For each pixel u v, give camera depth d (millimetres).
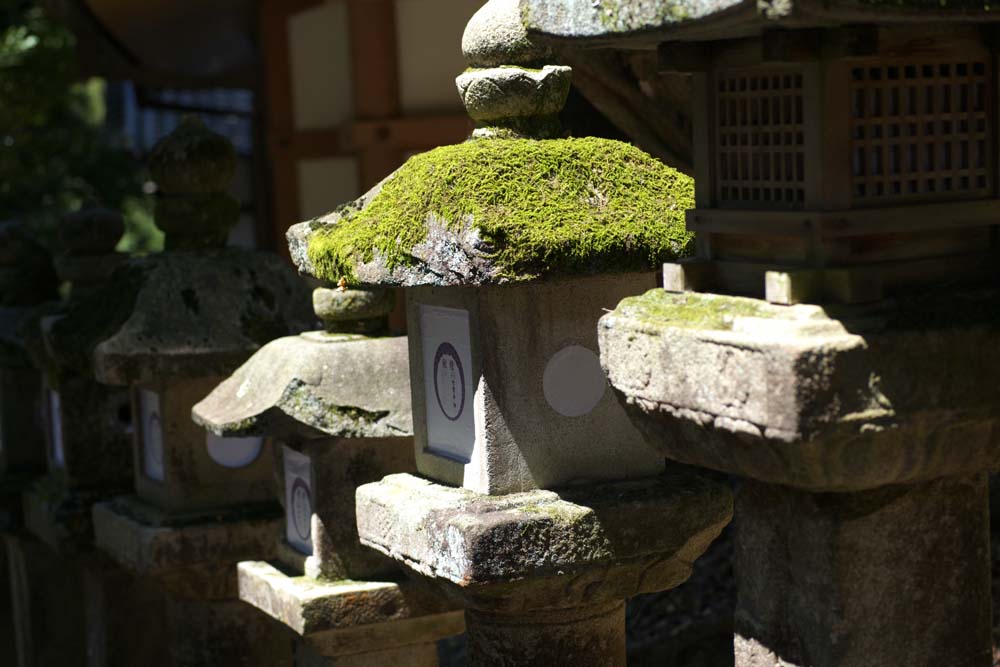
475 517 3229
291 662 4977
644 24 2670
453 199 3186
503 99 3439
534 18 2949
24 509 6262
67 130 13484
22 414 6578
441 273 3172
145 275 4855
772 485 2906
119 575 5668
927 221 2719
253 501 4898
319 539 4082
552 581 3299
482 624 3537
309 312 4949
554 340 3369
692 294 2873
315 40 10555
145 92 14398
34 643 6477
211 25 12391
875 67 2674
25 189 13555
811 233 2646
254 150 14328
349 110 10062
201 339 4723
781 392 2512
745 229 2797
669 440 2879
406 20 9500
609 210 3254
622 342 2902
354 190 10250
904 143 2721
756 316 2680
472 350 3350
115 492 5543
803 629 2859
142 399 5090
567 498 3344
